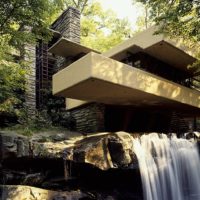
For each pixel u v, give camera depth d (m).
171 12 8.02
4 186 6.88
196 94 11.72
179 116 13.25
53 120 11.14
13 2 8.19
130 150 7.50
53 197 6.89
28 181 7.23
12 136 7.54
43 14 8.66
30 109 11.07
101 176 7.93
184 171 8.65
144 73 9.22
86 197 7.34
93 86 8.43
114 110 11.02
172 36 8.84
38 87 12.42
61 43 10.80
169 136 8.95
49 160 7.29
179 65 12.51
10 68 7.86
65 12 13.18
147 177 7.70
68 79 8.52
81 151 7.03
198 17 8.16
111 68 8.14
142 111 11.56
